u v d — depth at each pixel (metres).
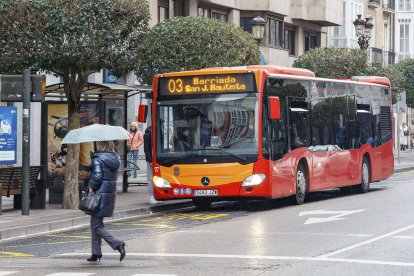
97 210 13.41
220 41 27.67
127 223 19.50
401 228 17.28
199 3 42.12
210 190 21.36
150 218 20.75
